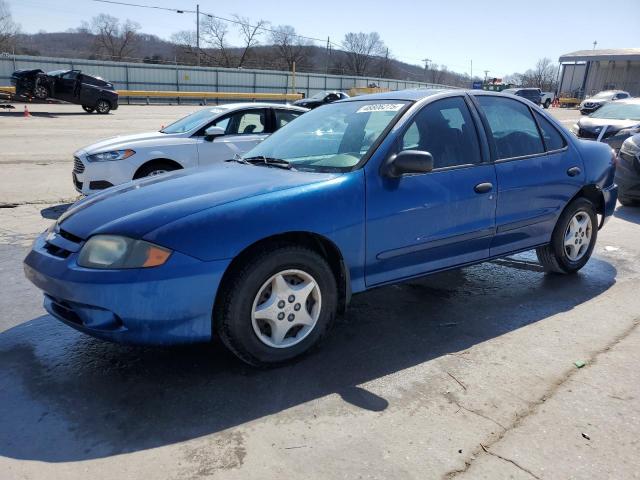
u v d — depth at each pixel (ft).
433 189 11.74
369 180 10.93
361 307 13.47
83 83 80.94
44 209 23.47
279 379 9.96
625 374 10.16
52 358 10.74
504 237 13.47
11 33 244.83
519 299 14.02
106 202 10.55
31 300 13.74
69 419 8.72
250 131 26.17
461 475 7.44
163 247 9.02
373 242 11.01
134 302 8.93
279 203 9.93
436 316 12.92
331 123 13.08
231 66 267.80
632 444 8.11
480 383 9.84
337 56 302.66
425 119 12.16
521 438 8.23
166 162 24.25
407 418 8.75
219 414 8.86
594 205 15.84
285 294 10.09
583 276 15.90
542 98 157.89
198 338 9.50
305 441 8.18
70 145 44.14
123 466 7.63
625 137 40.11
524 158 13.74
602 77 194.08
